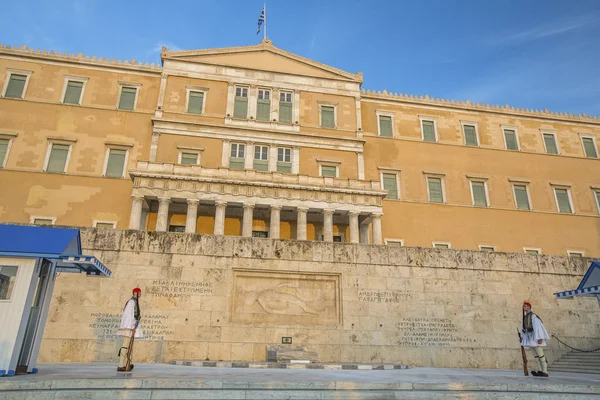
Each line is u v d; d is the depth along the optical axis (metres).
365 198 38.00
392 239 42.78
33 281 10.55
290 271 19.64
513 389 9.78
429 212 44.47
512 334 20.52
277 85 45.06
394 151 46.22
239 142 42.06
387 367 16.53
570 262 22.41
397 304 20.03
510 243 45.16
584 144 51.75
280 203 36.31
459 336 20.08
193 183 35.34
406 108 48.53
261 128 42.59
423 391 9.36
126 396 8.18
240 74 44.59
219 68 44.31
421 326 19.91
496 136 49.47
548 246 46.00
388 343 19.41
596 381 11.30
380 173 45.00
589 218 48.06
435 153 47.12
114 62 42.53
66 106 40.28
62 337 17.08
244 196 35.81
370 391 9.12
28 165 37.94
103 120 40.62
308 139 43.50
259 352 18.31
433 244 43.50
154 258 18.77
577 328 21.22
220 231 34.56
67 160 38.75
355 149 44.34
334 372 13.12
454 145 47.88
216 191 35.50
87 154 39.25
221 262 19.22
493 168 47.88
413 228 43.59
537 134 50.72
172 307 18.30
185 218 38.22
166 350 17.67
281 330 18.77
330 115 45.81
